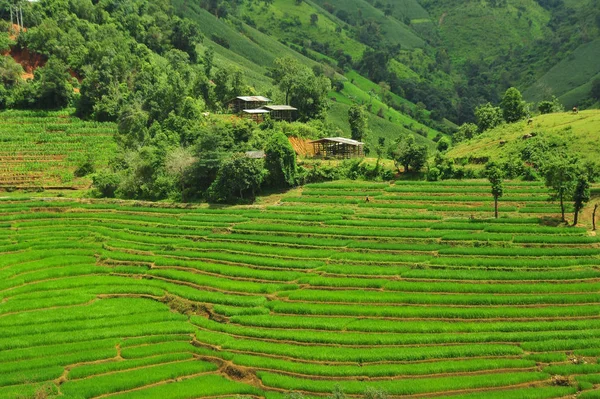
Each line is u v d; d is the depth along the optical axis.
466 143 141.50
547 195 100.19
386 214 100.06
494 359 62.38
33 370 62.38
